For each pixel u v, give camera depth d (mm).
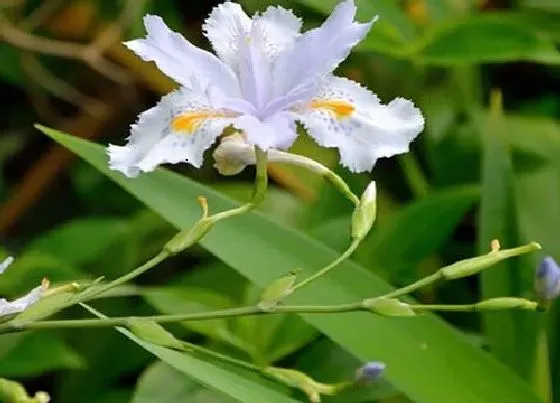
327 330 286
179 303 317
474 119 395
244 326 314
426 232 335
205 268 359
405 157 383
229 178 424
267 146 234
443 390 284
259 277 286
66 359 330
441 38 351
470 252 381
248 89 245
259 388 255
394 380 284
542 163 385
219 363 277
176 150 238
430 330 289
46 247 367
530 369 306
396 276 339
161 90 417
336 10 247
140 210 401
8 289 346
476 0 418
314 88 245
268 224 292
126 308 360
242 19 254
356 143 244
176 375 293
